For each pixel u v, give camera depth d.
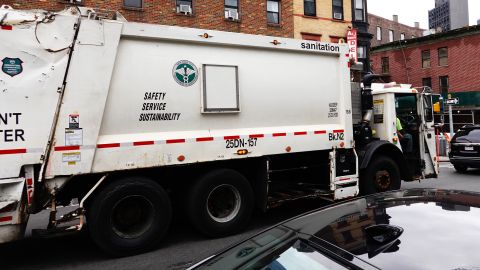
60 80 4.77
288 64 6.57
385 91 8.01
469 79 31.81
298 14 19.95
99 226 4.97
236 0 17.89
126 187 5.10
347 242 1.88
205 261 2.43
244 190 6.02
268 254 2.08
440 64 33.88
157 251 5.38
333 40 21.33
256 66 6.24
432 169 8.77
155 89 5.39
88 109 4.91
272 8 19.16
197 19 16.69
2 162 4.46
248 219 6.09
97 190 5.17
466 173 13.11
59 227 4.87
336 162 6.97
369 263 1.66
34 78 4.64
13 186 4.52
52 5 13.80
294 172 7.06
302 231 2.18
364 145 7.59
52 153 4.71
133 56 5.27
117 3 15.02
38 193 4.73
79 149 4.85
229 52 6.00
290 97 6.56
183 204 5.85
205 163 5.93
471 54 31.67
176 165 5.46
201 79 5.74
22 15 4.62
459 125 32.69
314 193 6.80
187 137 5.57
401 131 8.63
